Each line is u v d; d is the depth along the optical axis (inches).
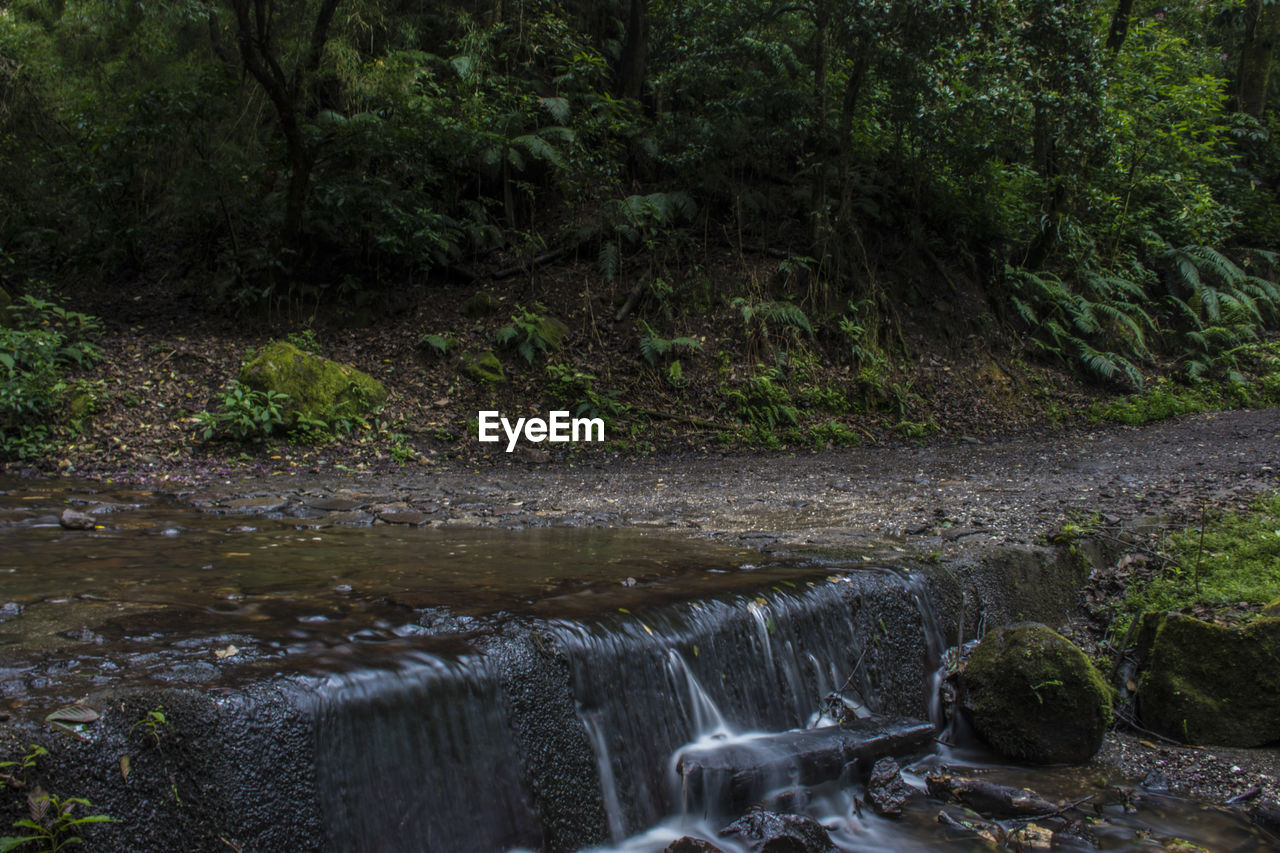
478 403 439.5
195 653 115.3
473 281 518.0
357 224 478.9
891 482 336.8
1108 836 135.6
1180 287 646.5
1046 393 535.8
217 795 93.2
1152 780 155.3
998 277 576.7
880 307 529.7
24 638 120.6
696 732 141.3
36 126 517.0
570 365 464.4
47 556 181.6
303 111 491.8
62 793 84.3
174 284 506.3
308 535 218.2
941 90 484.4
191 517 239.6
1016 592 208.4
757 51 507.5
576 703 127.6
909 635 181.8
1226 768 157.9
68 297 490.0
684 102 565.0
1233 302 624.1
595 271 522.9
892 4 456.4
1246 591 196.4
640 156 567.8
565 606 146.3
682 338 474.6
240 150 465.7
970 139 523.5
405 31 540.7
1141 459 375.2
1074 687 162.1
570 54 567.2
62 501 257.9
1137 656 191.6
